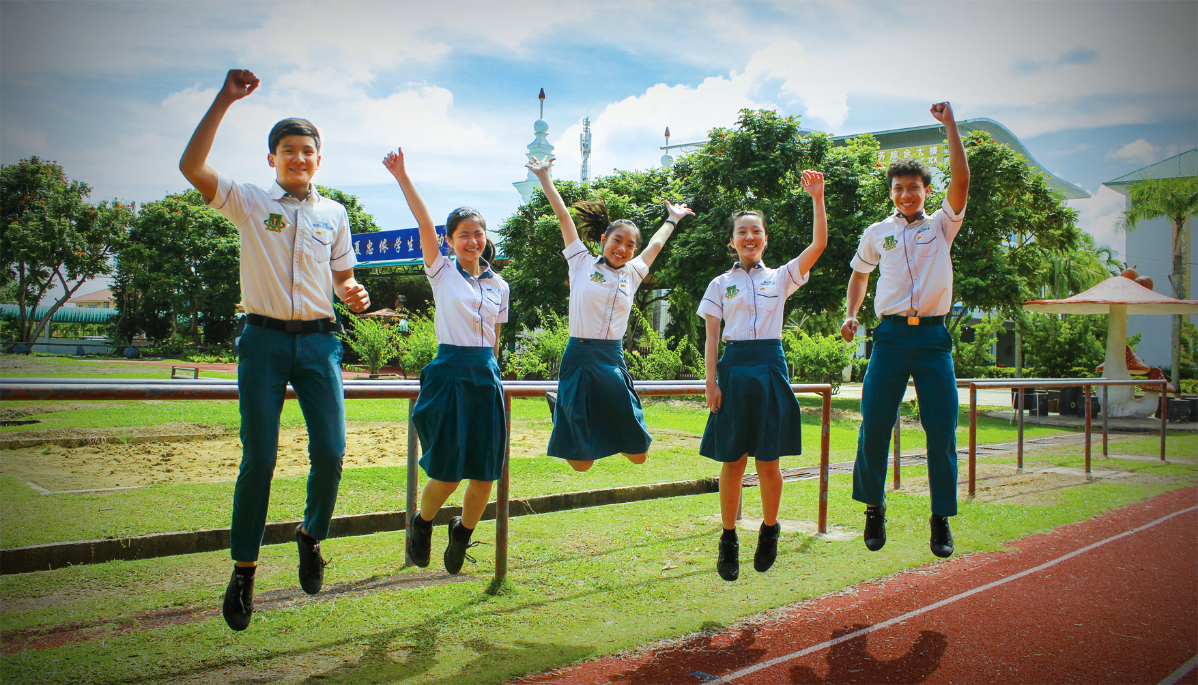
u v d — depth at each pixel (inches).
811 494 222.1
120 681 88.0
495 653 99.5
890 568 142.6
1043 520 186.5
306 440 333.7
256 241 91.4
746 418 126.5
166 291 1416.1
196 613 113.0
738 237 132.5
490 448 114.7
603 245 130.2
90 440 308.8
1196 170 1203.2
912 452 364.5
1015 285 626.5
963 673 96.0
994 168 637.9
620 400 127.0
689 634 108.4
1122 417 583.8
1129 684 93.4
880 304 132.0
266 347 92.5
